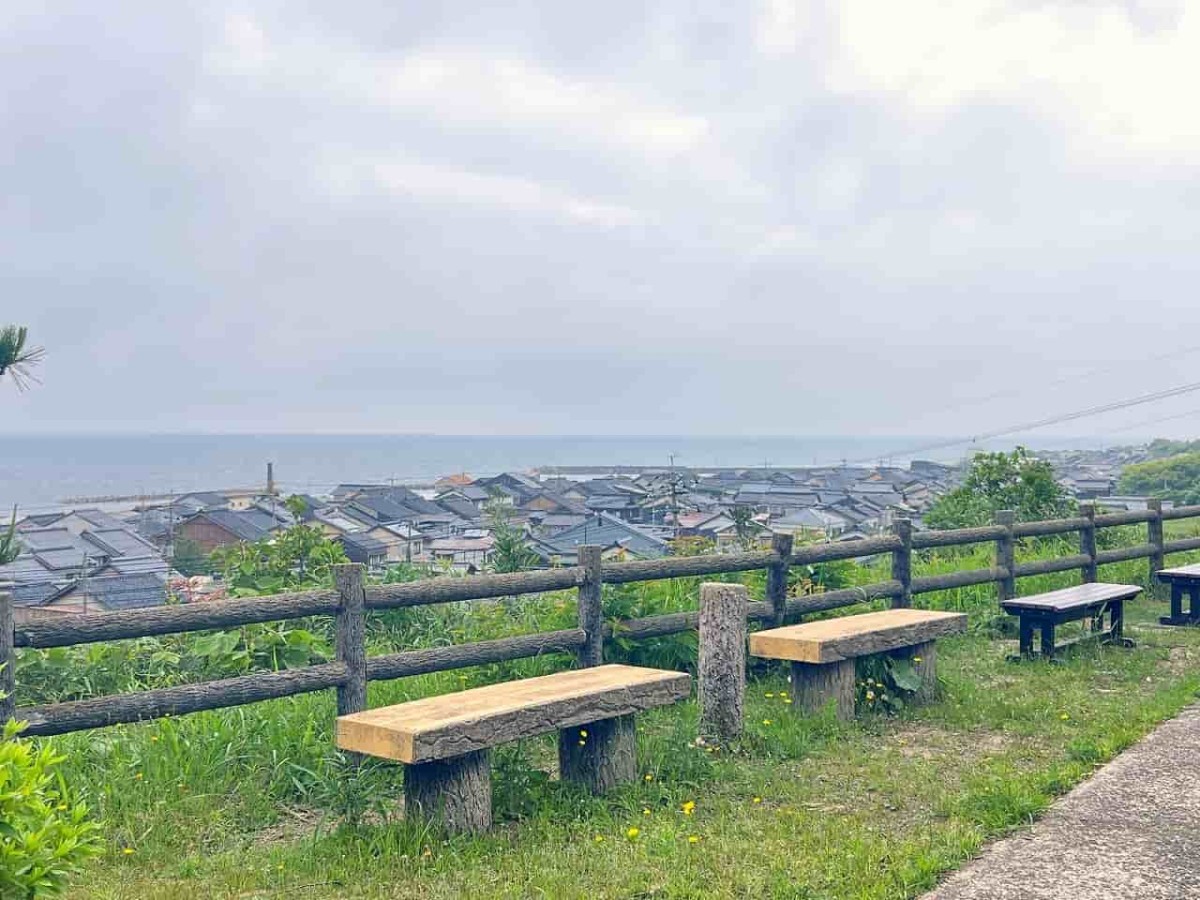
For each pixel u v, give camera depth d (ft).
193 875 14.01
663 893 12.92
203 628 16.08
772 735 19.88
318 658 24.54
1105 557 37.45
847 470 272.72
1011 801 15.62
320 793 16.94
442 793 15.02
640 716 21.72
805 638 20.98
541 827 15.40
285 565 31.50
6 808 9.37
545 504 164.66
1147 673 26.32
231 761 17.95
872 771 18.15
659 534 102.53
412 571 31.99
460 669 23.24
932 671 23.54
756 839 14.74
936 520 51.13
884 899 12.36
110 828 15.42
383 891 13.20
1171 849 13.98
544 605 28.27
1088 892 12.58
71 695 22.95
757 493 175.83
